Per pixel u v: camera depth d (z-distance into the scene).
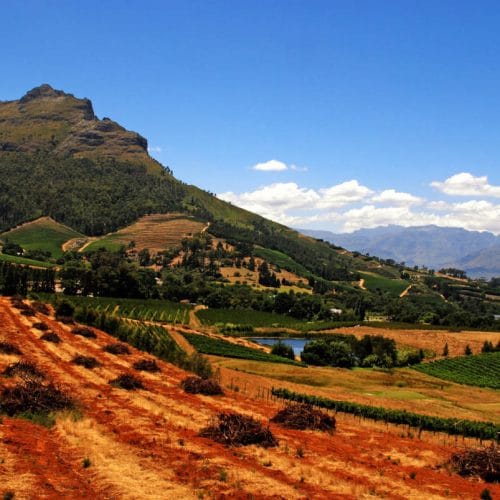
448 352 125.19
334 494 21.36
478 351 127.56
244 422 28.83
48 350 53.91
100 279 162.12
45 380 37.34
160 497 19.06
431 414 57.09
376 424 46.41
